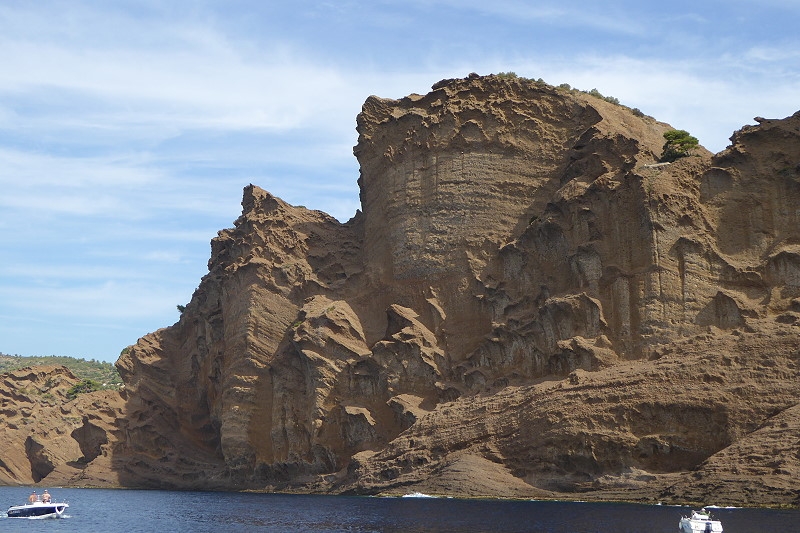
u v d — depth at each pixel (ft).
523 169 422.82
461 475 341.21
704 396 311.27
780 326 319.27
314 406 422.82
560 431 327.88
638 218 359.87
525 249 398.62
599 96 442.91
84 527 305.73
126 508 371.35
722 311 342.64
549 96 429.79
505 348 383.86
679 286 349.00
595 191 373.61
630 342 349.82
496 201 421.59
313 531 265.34
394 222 439.22
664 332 344.69
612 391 326.44
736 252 353.51
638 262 357.41
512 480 334.65
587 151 396.98
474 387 386.11
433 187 431.02
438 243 425.28
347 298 453.17
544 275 388.57
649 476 309.22
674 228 354.54
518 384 368.07
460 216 424.05
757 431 293.43
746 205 356.38
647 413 318.04
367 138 463.01
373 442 403.95
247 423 459.32
